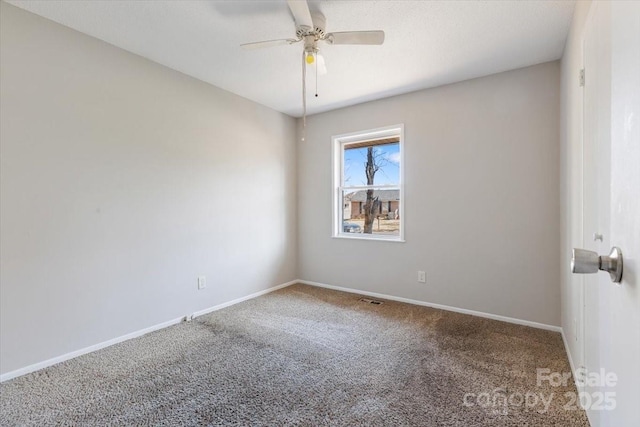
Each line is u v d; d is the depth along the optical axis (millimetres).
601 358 1074
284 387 1983
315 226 4387
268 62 2875
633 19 665
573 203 2135
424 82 3287
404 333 2785
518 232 2990
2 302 2047
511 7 2078
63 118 2305
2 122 2037
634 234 658
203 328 2926
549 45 2543
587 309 1615
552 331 2801
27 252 2145
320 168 4316
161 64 2912
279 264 4281
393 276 3752
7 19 2055
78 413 1747
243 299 3750
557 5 2049
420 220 3537
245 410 1768
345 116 4070
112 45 2572
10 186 2072
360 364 2258
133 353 2436
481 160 3160
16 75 2092
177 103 3053
